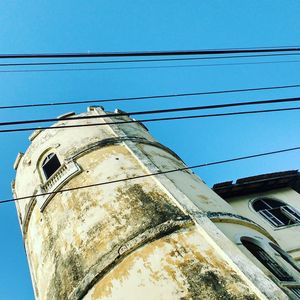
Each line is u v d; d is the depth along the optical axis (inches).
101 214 390.9
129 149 476.1
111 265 332.5
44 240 442.0
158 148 531.5
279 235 530.0
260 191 646.5
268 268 343.6
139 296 296.2
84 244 376.2
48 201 465.4
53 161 521.3
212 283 286.5
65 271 375.2
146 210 371.9
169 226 339.3
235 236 353.4
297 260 481.4
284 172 652.7
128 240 346.9
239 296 274.1
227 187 618.8
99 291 323.6
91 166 458.6
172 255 315.3
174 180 424.2
